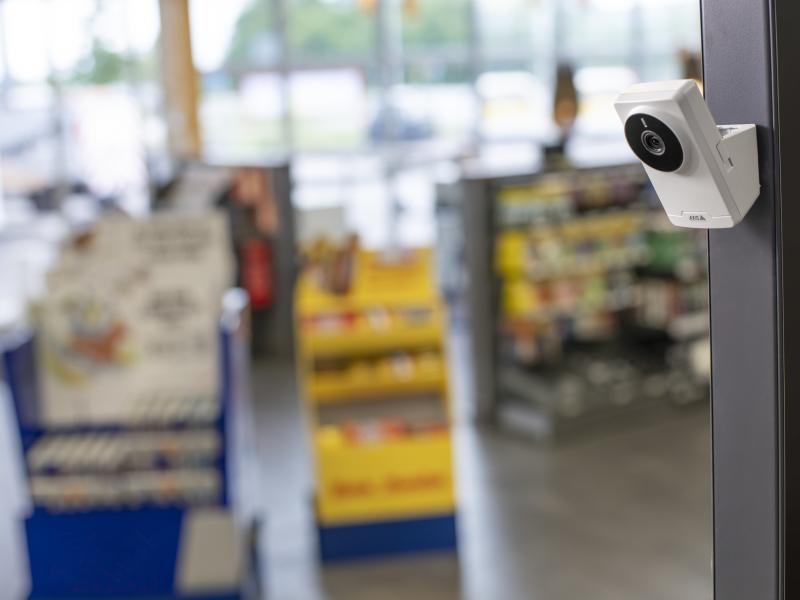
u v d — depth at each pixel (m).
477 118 13.30
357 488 5.41
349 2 12.52
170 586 4.77
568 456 6.89
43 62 10.70
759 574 1.97
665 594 4.93
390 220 12.60
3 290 10.71
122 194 11.13
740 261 1.89
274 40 12.36
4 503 6.49
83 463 4.59
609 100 13.92
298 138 12.71
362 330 5.50
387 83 12.86
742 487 1.97
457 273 9.98
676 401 7.71
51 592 4.79
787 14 1.77
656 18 13.88
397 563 5.42
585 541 5.57
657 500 6.09
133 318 4.77
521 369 7.58
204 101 12.31
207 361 4.79
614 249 7.64
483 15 13.08
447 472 5.45
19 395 4.67
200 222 4.86
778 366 1.87
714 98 1.88
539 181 7.46
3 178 10.71
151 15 11.14
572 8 13.49
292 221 9.44
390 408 5.62
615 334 7.97
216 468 4.68
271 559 5.54
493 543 5.60
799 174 1.83
